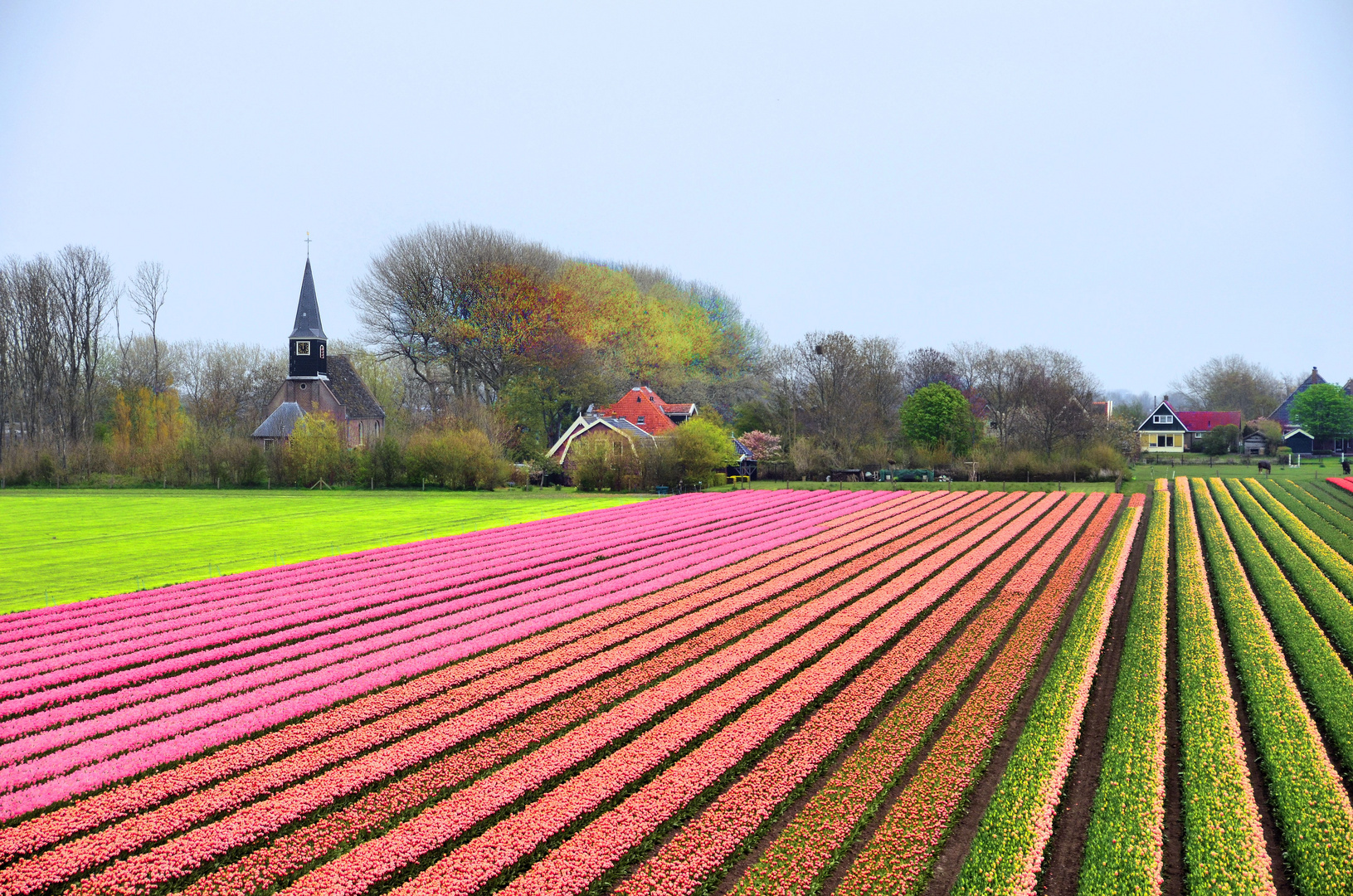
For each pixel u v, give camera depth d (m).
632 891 15.17
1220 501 69.38
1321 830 16.64
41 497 85.25
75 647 30.48
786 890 15.12
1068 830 17.59
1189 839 16.42
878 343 141.88
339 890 15.08
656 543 53.09
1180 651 28.42
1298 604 33.78
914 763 20.34
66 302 118.44
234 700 24.69
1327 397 138.12
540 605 35.91
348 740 21.64
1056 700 23.50
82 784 19.34
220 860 16.59
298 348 122.50
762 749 21.23
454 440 93.31
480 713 23.28
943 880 15.84
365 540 57.12
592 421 99.56
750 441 113.81
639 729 22.44
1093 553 47.19
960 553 47.31
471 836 17.36
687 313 168.38
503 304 129.38
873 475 98.00
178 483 95.69
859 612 33.97
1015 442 108.12
